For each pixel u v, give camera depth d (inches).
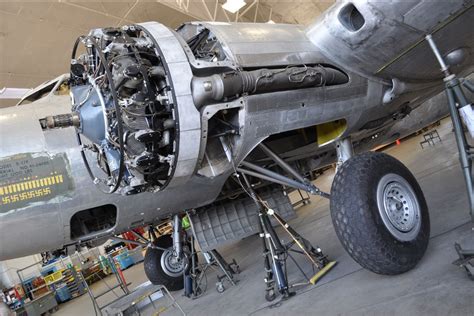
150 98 94.3
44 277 501.0
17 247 127.8
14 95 422.6
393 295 93.2
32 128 127.7
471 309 72.6
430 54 122.7
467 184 96.8
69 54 398.6
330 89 116.8
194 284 190.1
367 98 126.3
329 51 120.1
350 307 96.6
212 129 111.5
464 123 101.0
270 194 203.5
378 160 110.9
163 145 99.0
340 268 133.2
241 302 146.3
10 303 446.3
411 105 156.1
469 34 120.2
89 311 309.0
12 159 121.8
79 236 144.6
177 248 184.4
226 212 186.1
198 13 445.1
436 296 83.4
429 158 290.5
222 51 108.3
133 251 518.9
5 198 119.6
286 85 107.5
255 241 302.7
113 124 94.5
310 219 280.5
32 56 376.8
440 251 108.0
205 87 95.0
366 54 116.6
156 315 164.7
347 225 103.5
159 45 98.0
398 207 107.7
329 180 511.2
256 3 512.4
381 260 100.7
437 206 152.3
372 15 106.0
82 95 101.7
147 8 387.5
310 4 563.8
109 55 97.6
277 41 115.9
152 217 150.9
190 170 102.7
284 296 124.7
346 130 129.8
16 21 328.2
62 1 326.6
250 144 108.8
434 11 103.9
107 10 363.9
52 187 125.0
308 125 116.6
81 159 129.0
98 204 133.4
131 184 101.3
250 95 103.2
